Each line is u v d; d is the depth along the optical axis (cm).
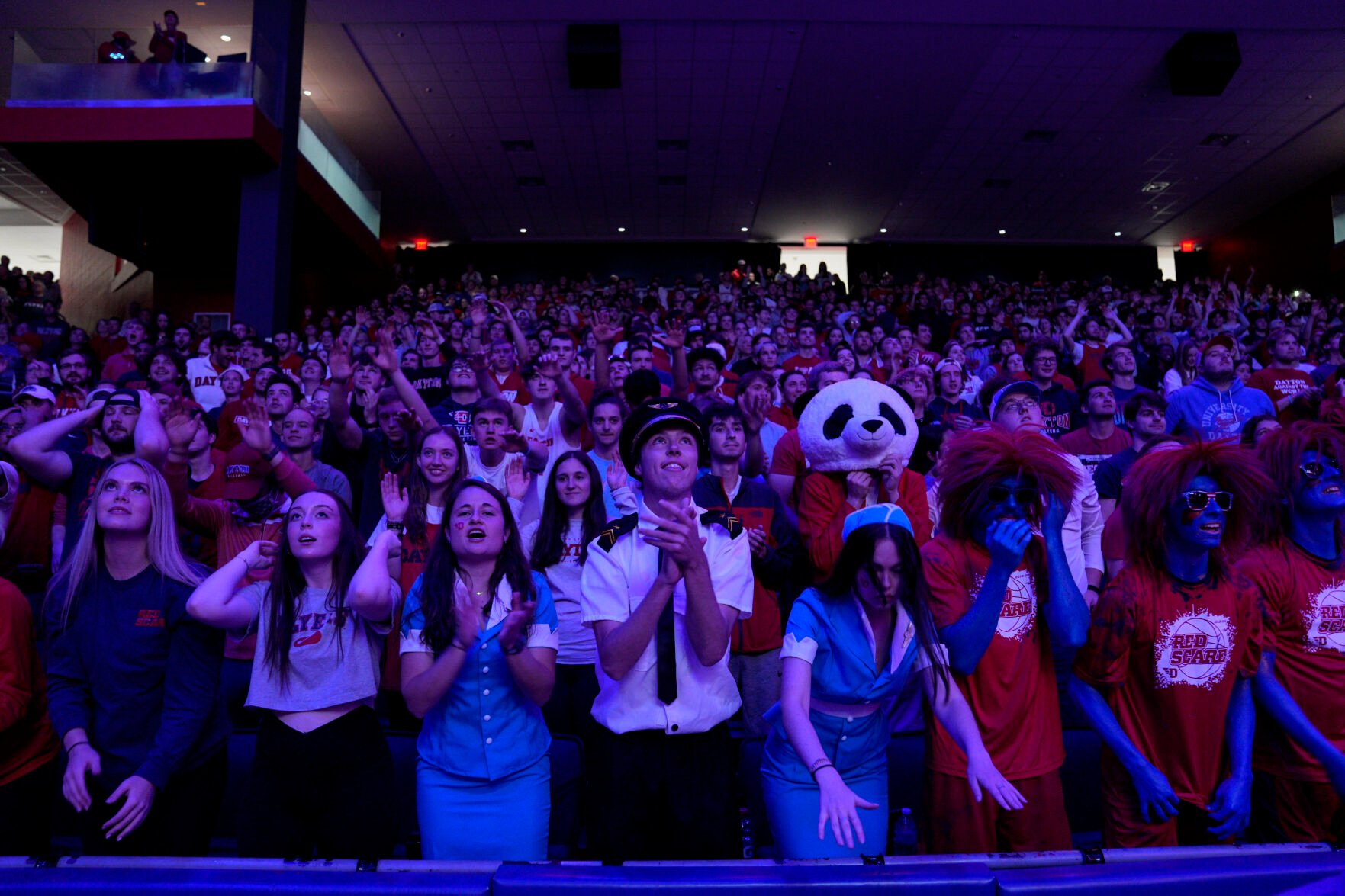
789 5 1223
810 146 1666
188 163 1147
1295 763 238
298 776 227
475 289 1672
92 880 155
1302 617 240
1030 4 1215
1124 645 225
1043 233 2119
